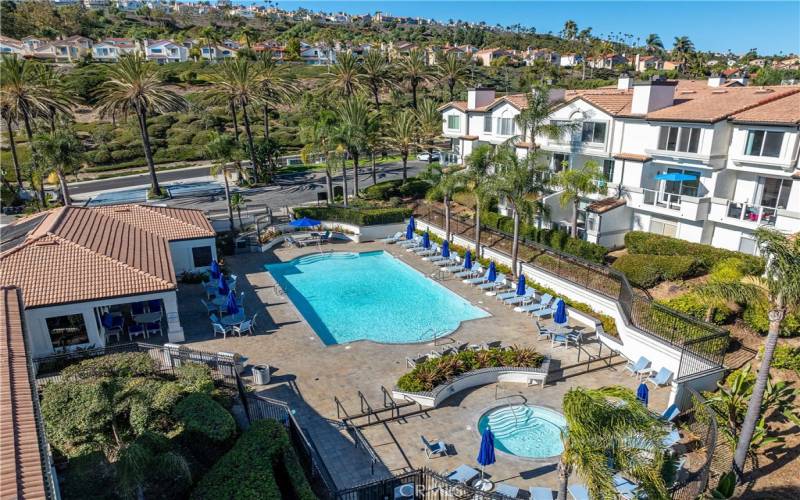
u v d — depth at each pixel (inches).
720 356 823.1
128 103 2065.7
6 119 2010.3
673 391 767.1
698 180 1293.1
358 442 704.4
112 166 2827.3
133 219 1366.9
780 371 821.9
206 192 2268.7
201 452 648.4
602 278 1109.7
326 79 3075.8
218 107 3838.6
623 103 1473.9
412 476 591.8
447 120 2143.2
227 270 1391.5
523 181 1214.9
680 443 701.9
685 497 544.7
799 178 1102.4
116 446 645.3
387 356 948.6
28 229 1245.7
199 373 780.0
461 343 990.4
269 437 631.8
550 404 796.0
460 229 1598.2
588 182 1249.4
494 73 5359.3
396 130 2073.1
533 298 1179.9
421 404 791.7
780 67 5383.9
